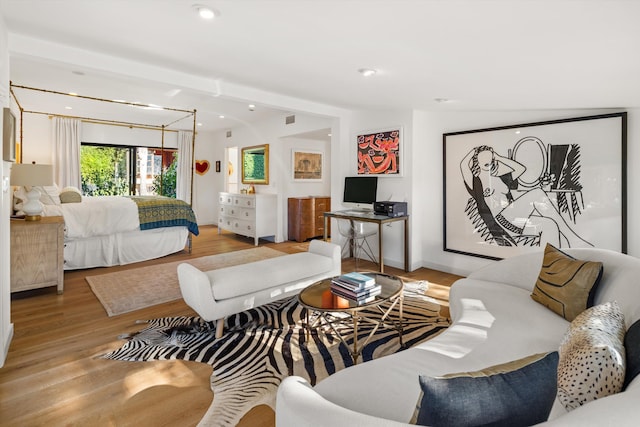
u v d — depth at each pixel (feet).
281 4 5.45
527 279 8.03
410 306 10.36
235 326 9.09
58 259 11.52
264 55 8.00
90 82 13.37
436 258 14.29
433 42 6.31
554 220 10.85
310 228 21.68
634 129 9.41
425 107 12.86
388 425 2.43
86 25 6.81
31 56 7.64
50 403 5.90
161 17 6.25
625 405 2.27
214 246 19.92
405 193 14.32
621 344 3.65
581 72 6.91
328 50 7.32
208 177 27.94
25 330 8.78
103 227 14.76
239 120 22.09
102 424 5.40
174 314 9.93
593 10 4.50
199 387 6.40
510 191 11.81
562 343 4.26
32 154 20.04
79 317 9.65
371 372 4.58
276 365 7.14
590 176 10.09
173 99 16.37
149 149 25.12
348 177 15.71
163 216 16.48
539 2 4.50
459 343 5.31
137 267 15.07
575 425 2.15
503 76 7.74
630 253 9.53
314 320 9.45
